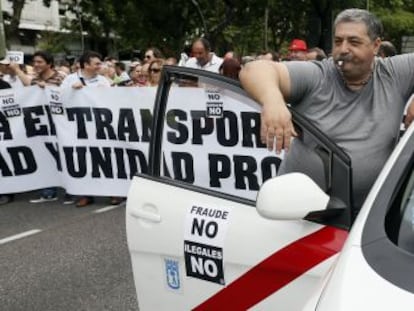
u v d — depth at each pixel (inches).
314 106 97.8
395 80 96.8
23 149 278.4
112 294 173.5
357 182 92.9
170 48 1079.0
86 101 261.9
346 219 85.9
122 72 579.8
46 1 1502.2
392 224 71.4
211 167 175.0
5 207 278.4
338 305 62.0
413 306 59.1
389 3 1406.3
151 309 109.9
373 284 63.3
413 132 83.6
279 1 1130.0
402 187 75.3
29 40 1785.2
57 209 271.6
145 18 1064.2
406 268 64.6
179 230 102.7
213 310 100.4
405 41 1368.1
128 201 110.7
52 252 211.3
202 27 1068.5
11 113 274.7
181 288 104.2
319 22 1063.6
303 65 97.7
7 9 1375.5
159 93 109.1
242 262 94.6
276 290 91.8
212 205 100.0
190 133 174.2
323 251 86.0
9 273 192.9
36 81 293.1
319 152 89.0
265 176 179.8
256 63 95.3
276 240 91.4
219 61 336.2
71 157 269.1
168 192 106.3
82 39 1437.0
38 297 173.3
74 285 181.0
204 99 172.6
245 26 1234.0
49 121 275.1
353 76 94.2
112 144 263.0
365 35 92.3
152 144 111.1
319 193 80.4
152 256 107.7
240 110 173.9
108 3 1098.7
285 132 84.7
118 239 223.6
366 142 94.3
